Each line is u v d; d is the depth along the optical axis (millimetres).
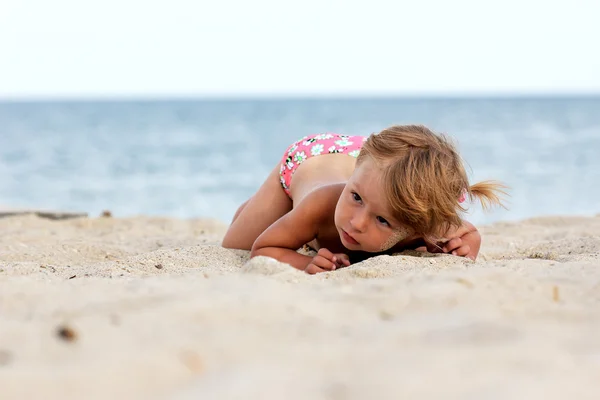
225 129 39406
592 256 3289
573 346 1574
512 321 1837
